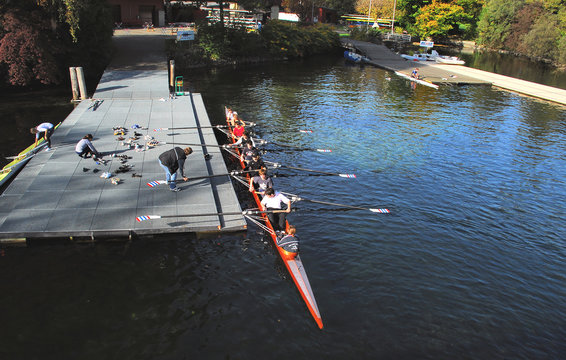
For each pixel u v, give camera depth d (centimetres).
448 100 3494
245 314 958
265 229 1304
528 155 2181
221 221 1278
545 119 2978
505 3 7188
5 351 817
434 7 7481
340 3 10350
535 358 877
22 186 1355
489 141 2394
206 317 941
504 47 7500
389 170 1877
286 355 848
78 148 1548
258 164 1634
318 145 2175
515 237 1366
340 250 1235
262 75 4244
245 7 4722
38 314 917
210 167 1630
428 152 2145
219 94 3247
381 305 1012
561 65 6231
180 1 5150
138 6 5231
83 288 1005
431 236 1341
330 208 1493
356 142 2253
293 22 6881
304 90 3606
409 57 5866
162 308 959
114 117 2131
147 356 827
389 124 2650
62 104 2633
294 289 1055
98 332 879
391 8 8662
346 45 6625
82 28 3078
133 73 3105
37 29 2702
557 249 1309
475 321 976
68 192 1323
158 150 1709
